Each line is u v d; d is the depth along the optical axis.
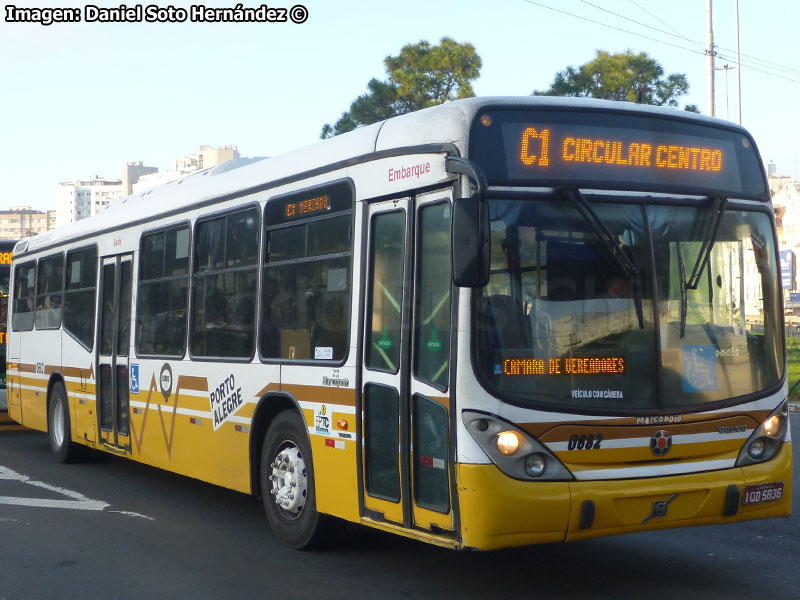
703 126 6.46
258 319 8.04
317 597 6.27
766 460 6.29
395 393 6.38
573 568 6.93
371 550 7.52
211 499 9.79
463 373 5.70
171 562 7.21
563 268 5.91
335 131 29.50
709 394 6.14
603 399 5.87
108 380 10.87
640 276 6.06
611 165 6.14
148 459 9.86
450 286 5.92
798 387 22.11
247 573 6.88
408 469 6.21
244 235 8.39
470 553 7.39
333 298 7.11
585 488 5.71
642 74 29.48
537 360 5.79
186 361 9.14
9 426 15.92
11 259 14.88
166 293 9.65
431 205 6.17
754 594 6.23
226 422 8.43
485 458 5.64
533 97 6.11
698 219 6.30
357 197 6.91
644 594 6.25
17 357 14.13
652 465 5.93
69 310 12.13
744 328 6.36
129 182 176.62
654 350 6.01
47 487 10.51
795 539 7.79
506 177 5.90
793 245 53.75
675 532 8.07
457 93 28.91
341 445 6.92
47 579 6.76
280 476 7.66
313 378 7.26
